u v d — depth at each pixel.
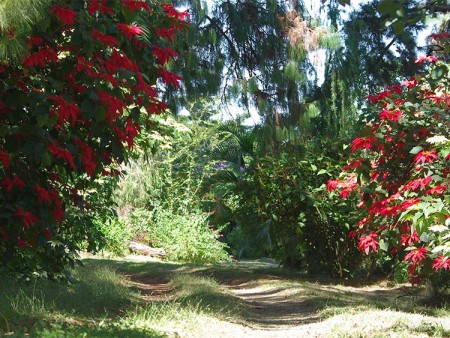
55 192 5.50
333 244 15.28
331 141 15.42
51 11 4.76
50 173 5.88
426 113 6.87
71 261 8.03
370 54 19.30
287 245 15.95
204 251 22.41
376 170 6.86
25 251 7.11
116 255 20.94
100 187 9.55
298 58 15.51
